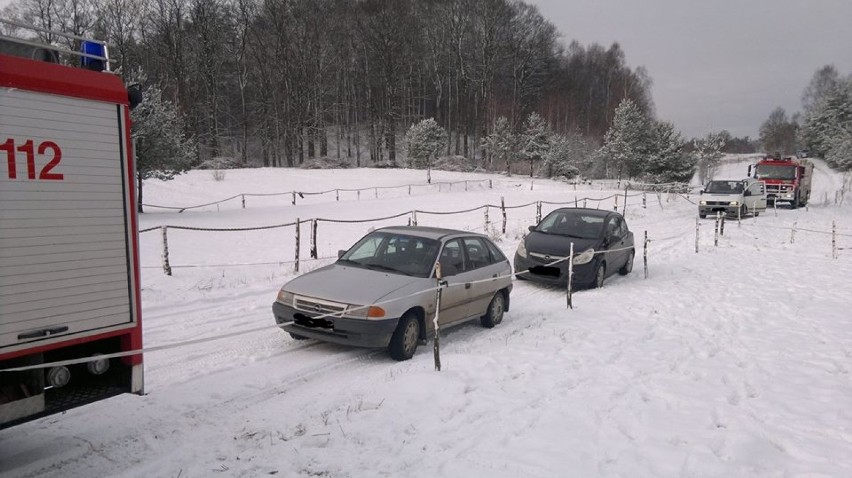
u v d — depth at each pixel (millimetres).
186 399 5727
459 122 73875
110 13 54688
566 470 4398
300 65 62719
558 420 5340
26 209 3906
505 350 7531
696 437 5016
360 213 27031
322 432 5020
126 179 4504
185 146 29047
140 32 58812
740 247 18234
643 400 5918
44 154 3996
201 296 9859
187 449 4707
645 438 4996
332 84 68000
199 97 63344
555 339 8102
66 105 4117
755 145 122625
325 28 65438
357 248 8695
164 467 4402
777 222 25500
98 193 4324
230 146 69062
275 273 12203
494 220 24250
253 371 6555
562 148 58250
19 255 3871
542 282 12117
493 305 9047
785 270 14312
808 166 35562
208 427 5133
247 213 27016
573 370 6801
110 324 4430
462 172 57562
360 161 67625
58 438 4875
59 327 4098
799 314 9875
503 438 4949
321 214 26578
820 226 24156
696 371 6859
